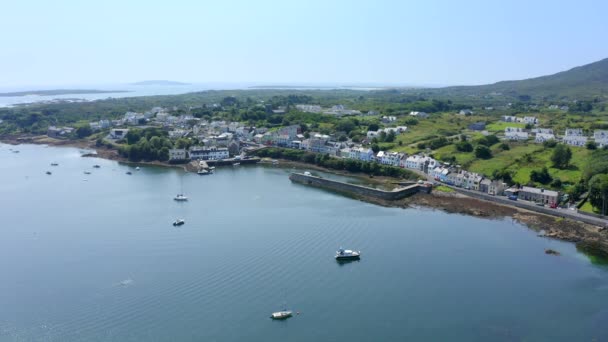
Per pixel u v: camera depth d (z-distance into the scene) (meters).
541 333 104.06
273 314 109.19
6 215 187.88
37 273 133.00
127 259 141.75
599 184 177.00
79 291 122.19
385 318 109.38
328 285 125.00
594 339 101.69
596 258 144.00
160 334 103.00
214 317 109.62
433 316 110.31
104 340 101.31
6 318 110.25
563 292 122.00
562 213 180.38
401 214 190.12
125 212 191.12
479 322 108.06
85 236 162.25
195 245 152.25
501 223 178.00
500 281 127.88
